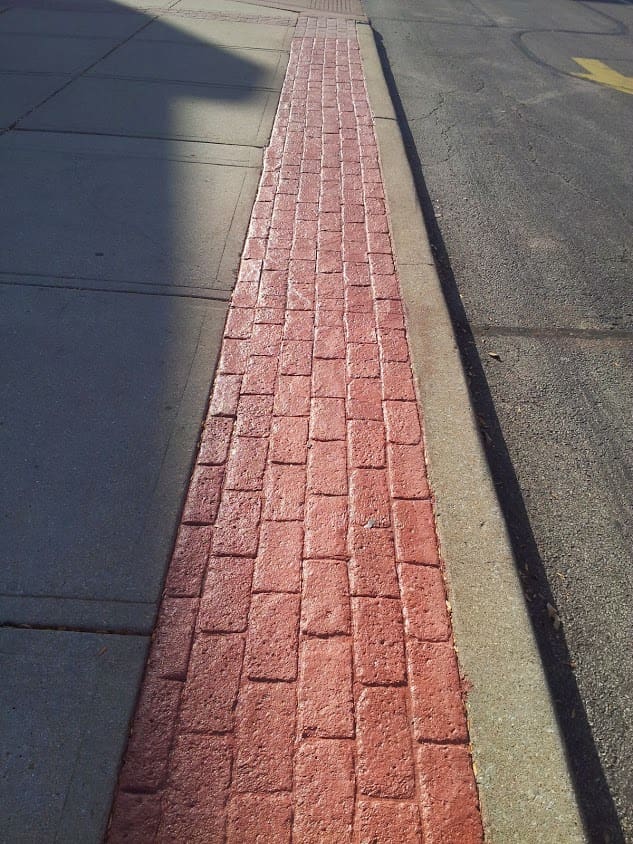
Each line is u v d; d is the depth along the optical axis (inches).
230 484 116.8
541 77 392.2
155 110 276.4
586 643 102.3
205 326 154.5
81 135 247.0
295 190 219.3
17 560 101.3
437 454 124.3
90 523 107.9
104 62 332.5
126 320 153.9
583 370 159.8
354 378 142.2
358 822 77.7
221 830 76.2
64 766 79.6
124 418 128.0
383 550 107.5
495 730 86.0
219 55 360.2
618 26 552.4
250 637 94.3
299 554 105.9
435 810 79.1
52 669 88.5
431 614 99.0
